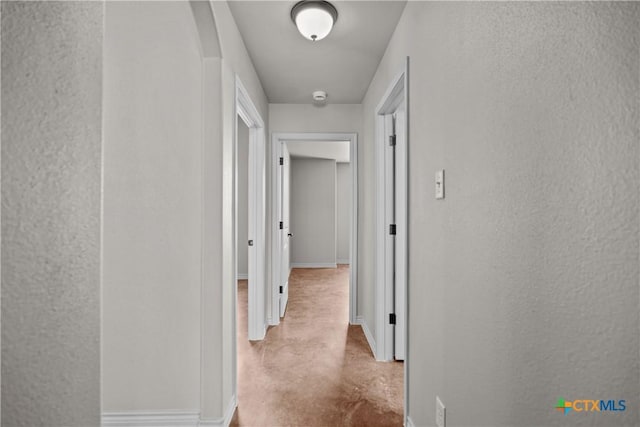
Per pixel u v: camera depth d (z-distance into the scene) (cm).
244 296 487
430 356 152
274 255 364
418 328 168
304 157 732
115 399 191
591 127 63
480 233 106
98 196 51
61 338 45
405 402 184
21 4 41
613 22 59
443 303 137
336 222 794
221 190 185
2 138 39
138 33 184
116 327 190
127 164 189
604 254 61
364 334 333
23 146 41
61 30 46
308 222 755
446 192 134
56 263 45
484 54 103
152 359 190
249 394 224
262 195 324
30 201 42
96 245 50
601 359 62
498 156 96
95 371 50
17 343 40
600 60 61
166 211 189
